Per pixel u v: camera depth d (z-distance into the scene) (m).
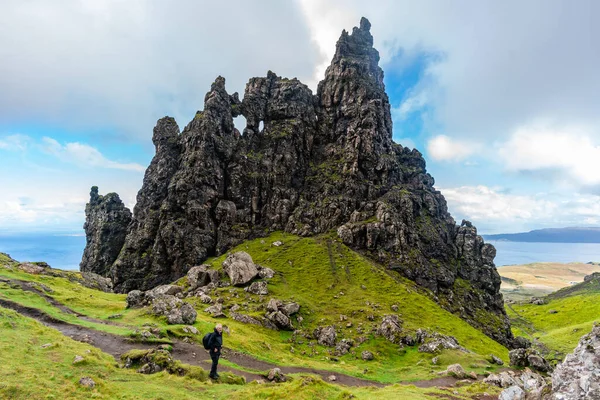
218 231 179.75
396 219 169.88
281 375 38.34
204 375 32.66
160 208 181.12
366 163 198.25
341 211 183.12
